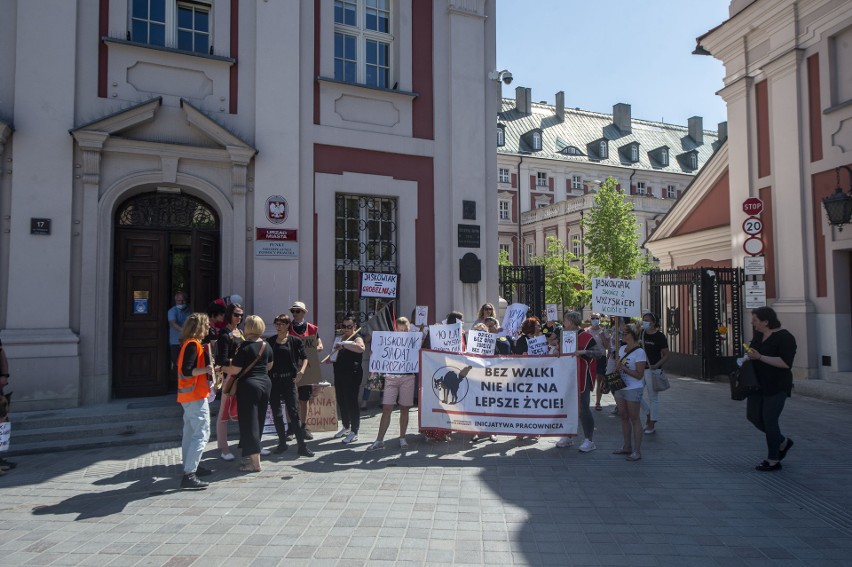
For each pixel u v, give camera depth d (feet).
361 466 20.35
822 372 36.01
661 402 33.83
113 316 27.76
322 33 31.91
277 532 14.30
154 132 27.76
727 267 47.88
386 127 33.17
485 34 36.52
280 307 29.35
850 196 33.01
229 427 25.53
